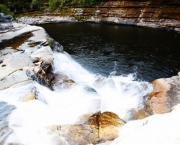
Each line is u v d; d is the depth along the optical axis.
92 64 15.34
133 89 10.59
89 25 30.30
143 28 26.48
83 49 18.88
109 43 20.45
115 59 16.25
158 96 9.68
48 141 6.17
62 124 6.96
